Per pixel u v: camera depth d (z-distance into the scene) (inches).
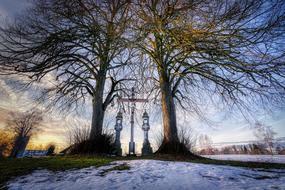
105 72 453.7
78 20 388.2
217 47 316.5
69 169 180.7
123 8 353.4
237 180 141.3
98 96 420.2
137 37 314.5
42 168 183.9
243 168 191.6
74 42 388.2
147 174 159.3
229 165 215.0
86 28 383.2
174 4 305.1
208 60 372.8
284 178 145.4
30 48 343.0
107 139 384.8
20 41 342.0
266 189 117.2
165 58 419.2
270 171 175.8
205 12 286.5
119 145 459.8
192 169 178.1
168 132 355.6
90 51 434.6
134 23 313.9
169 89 405.1
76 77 429.1
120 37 309.0
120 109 513.0
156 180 141.1
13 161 227.6
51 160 239.1
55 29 378.0
